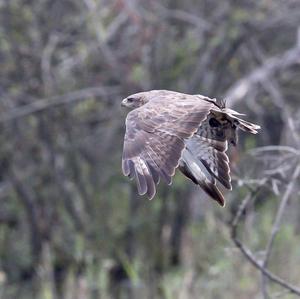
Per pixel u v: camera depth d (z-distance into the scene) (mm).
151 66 19906
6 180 20469
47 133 20188
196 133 8172
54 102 19594
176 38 20281
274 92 19750
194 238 16219
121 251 19281
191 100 7652
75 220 19906
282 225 16109
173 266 18797
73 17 20031
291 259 15305
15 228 20188
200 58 20312
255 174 11703
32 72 19969
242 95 19547
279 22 20391
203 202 19250
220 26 19766
